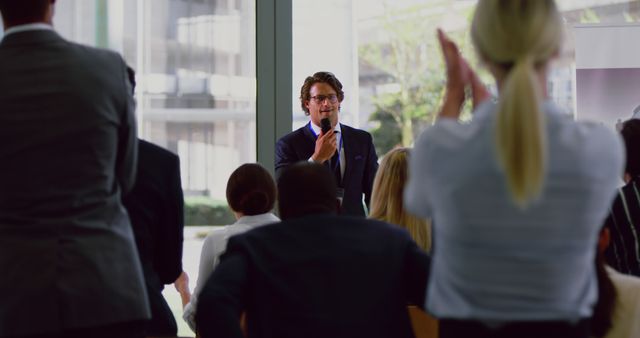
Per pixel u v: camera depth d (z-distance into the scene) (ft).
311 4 22.06
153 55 21.56
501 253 7.33
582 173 7.25
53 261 8.68
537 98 6.96
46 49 9.08
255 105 22.04
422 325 11.91
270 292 8.84
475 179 7.29
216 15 21.81
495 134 7.13
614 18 22.04
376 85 21.81
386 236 9.20
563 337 7.45
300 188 9.41
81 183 8.86
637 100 21.49
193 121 21.75
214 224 21.65
